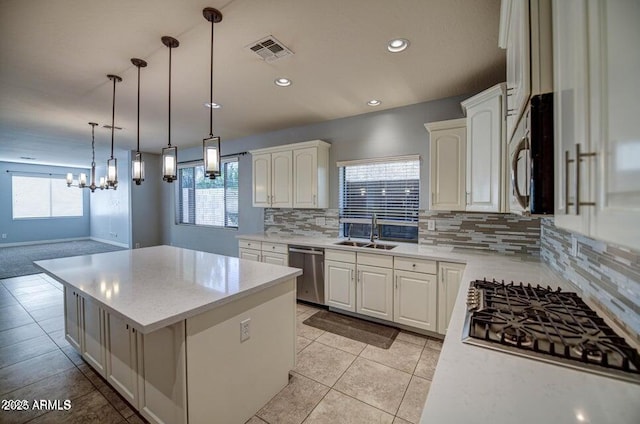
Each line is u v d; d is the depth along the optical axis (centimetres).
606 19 48
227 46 205
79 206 944
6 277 493
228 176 531
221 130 445
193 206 599
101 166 889
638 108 40
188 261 241
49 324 308
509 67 140
